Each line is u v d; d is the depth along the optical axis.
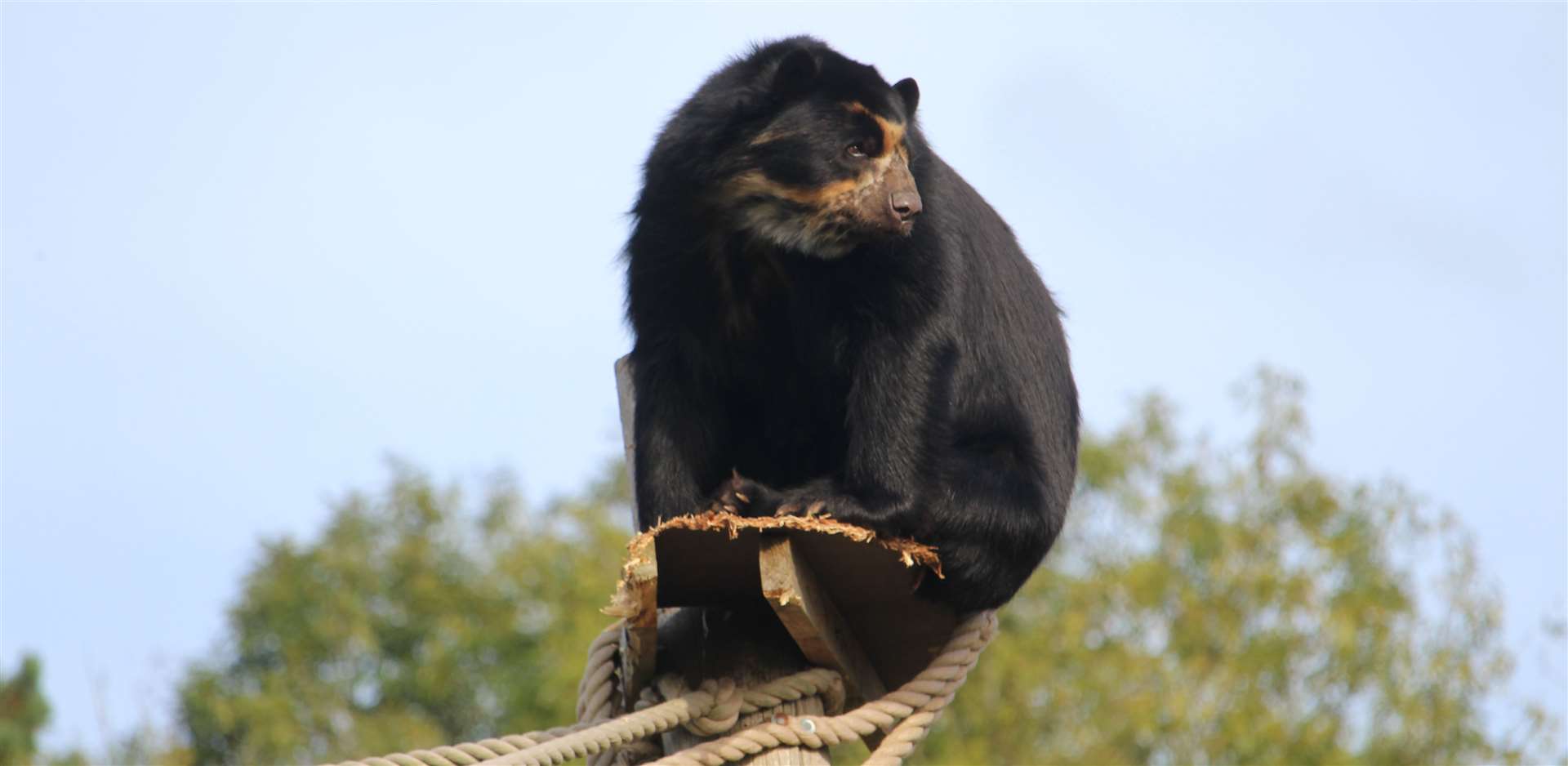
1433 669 31.72
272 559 43.00
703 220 11.66
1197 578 34.88
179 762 24.72
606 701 10.13
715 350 11.68
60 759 24.58
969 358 11.42
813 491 10.45
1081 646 34.16
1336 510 34.62
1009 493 10.75
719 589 9.64
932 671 10.03
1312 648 32.44
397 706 40.78
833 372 11.41
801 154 11.23
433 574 43.31
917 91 12.29
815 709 9.60
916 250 10.95
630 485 11.64
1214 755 31.52
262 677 40.62
